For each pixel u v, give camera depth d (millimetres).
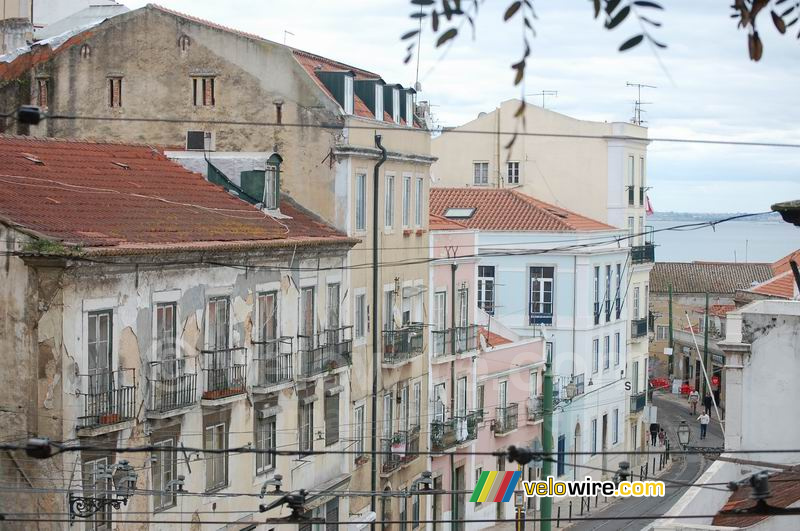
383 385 62438
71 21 69000
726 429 39281
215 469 46312
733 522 35500
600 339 96312
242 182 54062
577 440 92000
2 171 43688
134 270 41156
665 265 150875
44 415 37906
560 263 92625
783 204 36656
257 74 58281
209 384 45500
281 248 50062
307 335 53719
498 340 81875
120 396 40219
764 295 72938
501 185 109062
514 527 77188
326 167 57781
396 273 64250
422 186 68250
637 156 110625
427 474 44438
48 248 37312
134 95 59438
